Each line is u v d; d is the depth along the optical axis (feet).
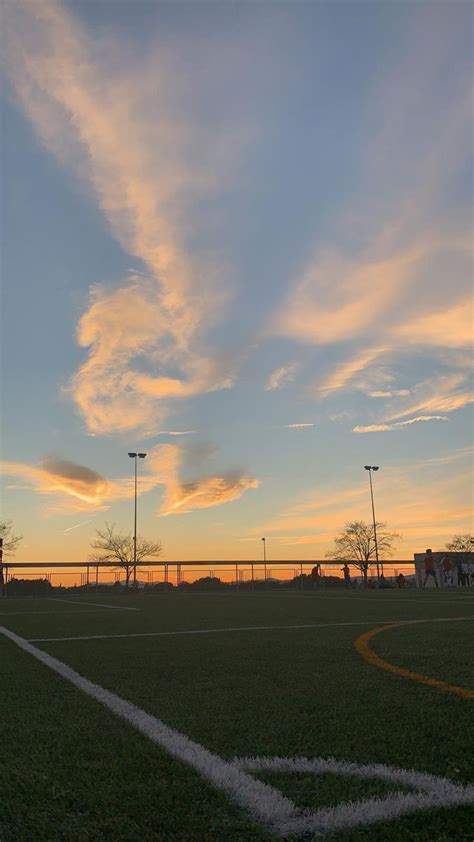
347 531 208.03
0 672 20.70
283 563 182.19
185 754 11.48
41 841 8.13
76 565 172.24
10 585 150.20
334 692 16.89
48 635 32.71
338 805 9.11
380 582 172.65
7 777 10.50
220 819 8.70
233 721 13.91
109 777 10.41
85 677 19.53
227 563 179.22
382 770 10.61
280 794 9.54
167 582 172.96
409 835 8.16
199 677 19.33
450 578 142.92
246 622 39.42
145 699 16.24
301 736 12.71
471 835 8.17
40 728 13.47
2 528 180.65
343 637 29.53
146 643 28.37
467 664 21.27
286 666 21.24
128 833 8.31
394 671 19.94
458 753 11.55
